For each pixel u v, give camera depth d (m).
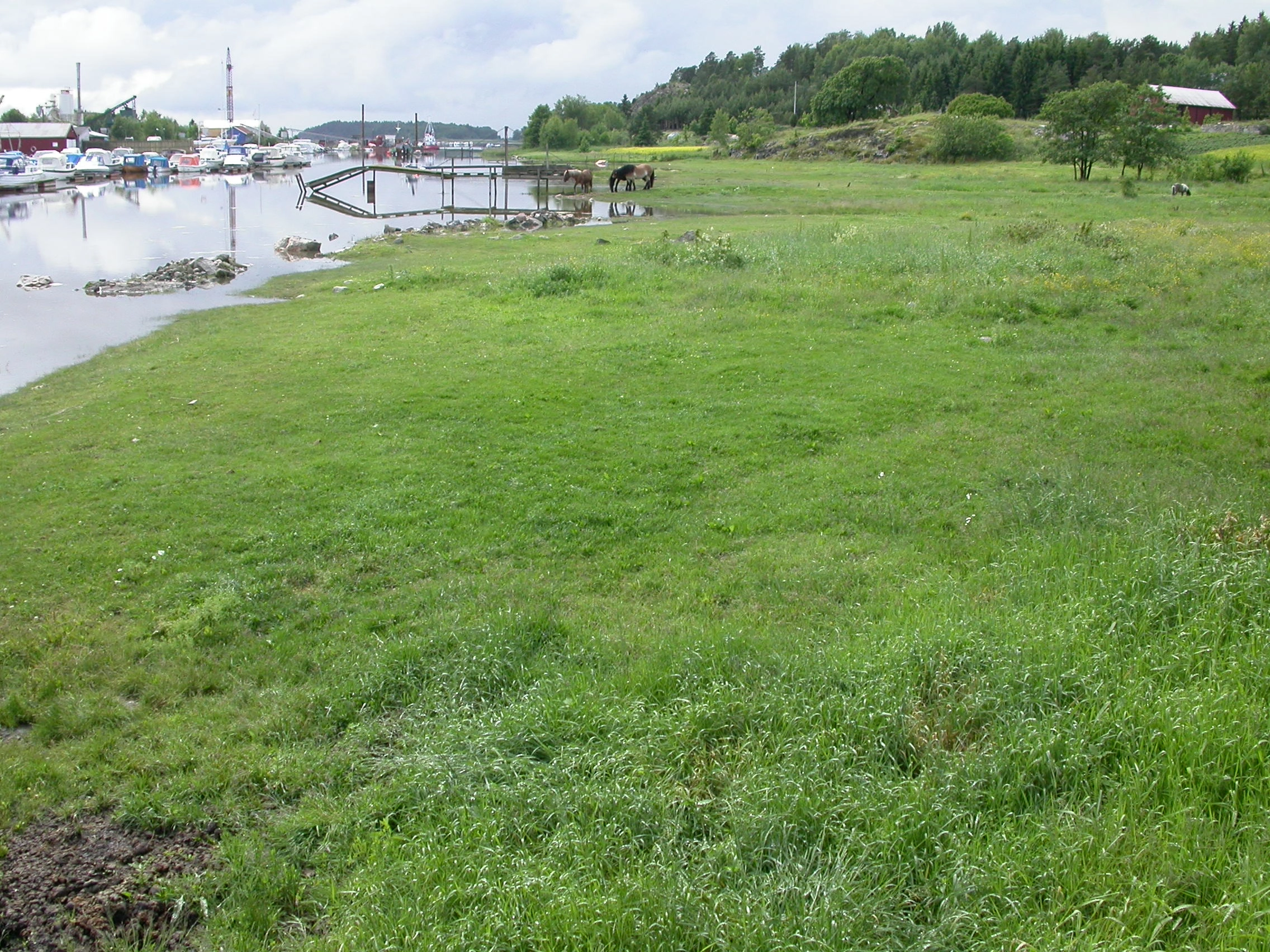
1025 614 6.38
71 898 4.38
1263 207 34.47
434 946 3.88
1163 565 6.70
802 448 10.25
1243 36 121.62
